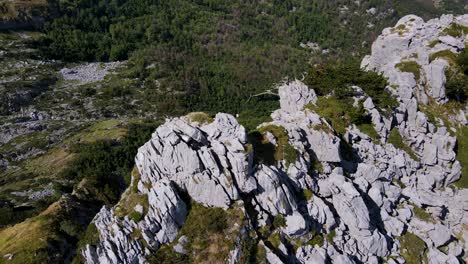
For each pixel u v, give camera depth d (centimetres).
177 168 5278
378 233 5700
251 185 5200
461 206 6800
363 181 6291
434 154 7112
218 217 5025
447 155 7112
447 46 8725
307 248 5256
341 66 7981
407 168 7012
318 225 5506
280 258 4978
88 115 16388
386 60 9338
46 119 15875
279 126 6184
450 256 6084
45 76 19038
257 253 4919
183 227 5031
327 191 5866
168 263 4800
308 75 8150
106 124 14925
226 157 5262
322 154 6219
